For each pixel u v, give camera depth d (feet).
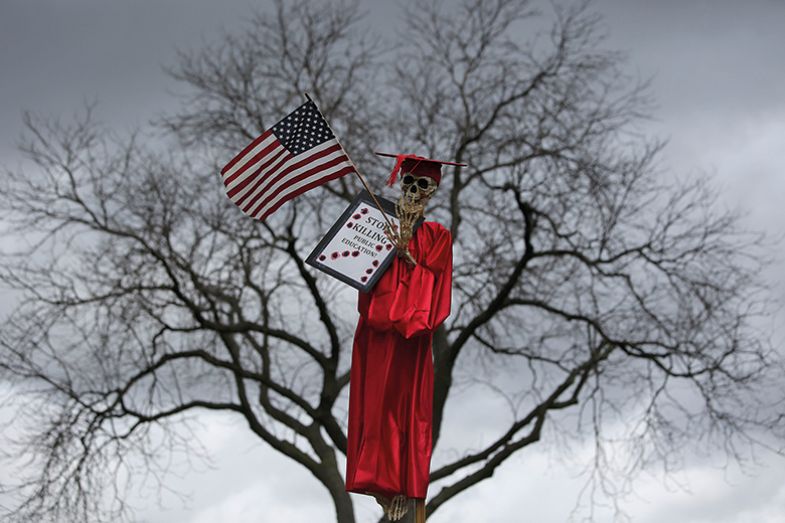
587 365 88.58
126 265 83.66
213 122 91.45
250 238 87.35
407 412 42.24
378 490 41.57
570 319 89.04
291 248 87.20
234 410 89.97
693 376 86.63
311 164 45.65
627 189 87.66
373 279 42.11
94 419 83.87
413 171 43.57
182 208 85.66
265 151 45.78
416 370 42.52
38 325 82.12
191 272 84.64
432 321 42.11
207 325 85.46
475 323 87.45
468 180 91.97
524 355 93.40
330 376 88.89
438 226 43.50
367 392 42.39
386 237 42.73
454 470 88.84
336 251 42.65
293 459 90.58
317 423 93.97
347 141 90.53
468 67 93.71
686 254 88.53
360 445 42.16
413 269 42.50
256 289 91.71
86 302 82.84
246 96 92.38
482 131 89.81
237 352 90.99
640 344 87.66
